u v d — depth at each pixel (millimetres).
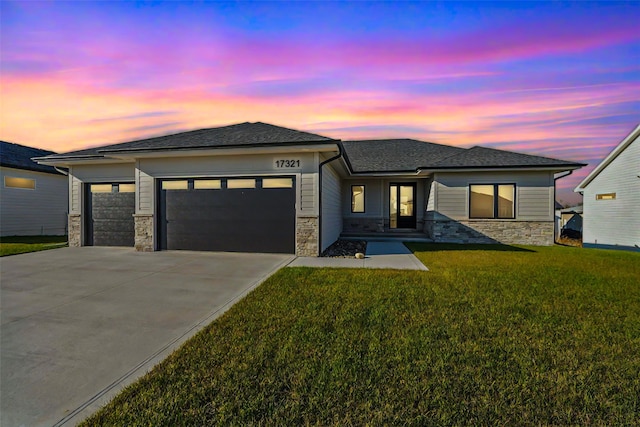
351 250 9680
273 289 4980
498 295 4664
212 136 9750
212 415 1972
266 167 8703
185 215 9328
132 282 5660
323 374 2424
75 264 7395
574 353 2814
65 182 18203
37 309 4188
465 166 11617
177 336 3297
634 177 14852
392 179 14633
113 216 10625
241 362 2639
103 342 3150
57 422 1954
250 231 8922
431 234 12797
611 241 16297
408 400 2123
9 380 2447
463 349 2877
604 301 4395
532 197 11773
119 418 1953
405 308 4043
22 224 15883
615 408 2045
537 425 1899
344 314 3799
